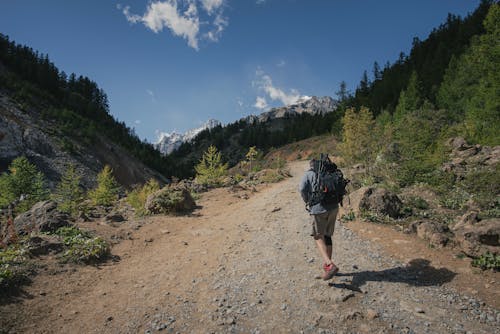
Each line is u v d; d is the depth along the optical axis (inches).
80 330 141.5
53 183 1705.2
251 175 831.1
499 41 684.1
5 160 1713.8
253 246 247.4
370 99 2883.9
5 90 2691.9
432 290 157.6
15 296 165.0
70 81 5068.9
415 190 382.3
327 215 166.2
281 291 164.7
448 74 1572.3
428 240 223.3
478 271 172.6
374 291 157.8
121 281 197.8
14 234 234.2
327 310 141.9
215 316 145.9
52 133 2320.4
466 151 512.4
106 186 725.3
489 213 273.3
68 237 253.1
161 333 136.0
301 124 5467.5
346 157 788.6
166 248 263.7
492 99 661.9
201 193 569.9
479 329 124.2
